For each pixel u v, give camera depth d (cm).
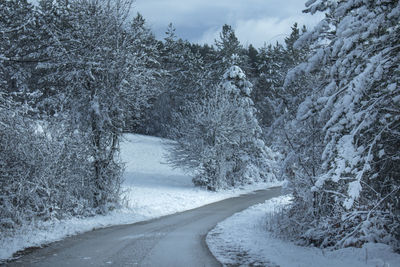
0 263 762
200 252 903
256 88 5384
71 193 1519
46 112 1545
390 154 763
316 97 1056
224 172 3102
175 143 3206
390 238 775
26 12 1523
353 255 738
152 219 1644
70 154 1451
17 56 1391
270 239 1109
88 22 1734
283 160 1253
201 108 3172
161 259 819
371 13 719
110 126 1762
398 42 716
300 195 1162
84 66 1678
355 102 687
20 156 1248
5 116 1239
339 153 696
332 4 991
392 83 672
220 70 5275
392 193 762
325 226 929
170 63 6303
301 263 749
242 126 3253
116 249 929
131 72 1816
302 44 1017
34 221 1222
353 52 753
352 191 647
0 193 1186
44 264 757
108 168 1753
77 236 1135
